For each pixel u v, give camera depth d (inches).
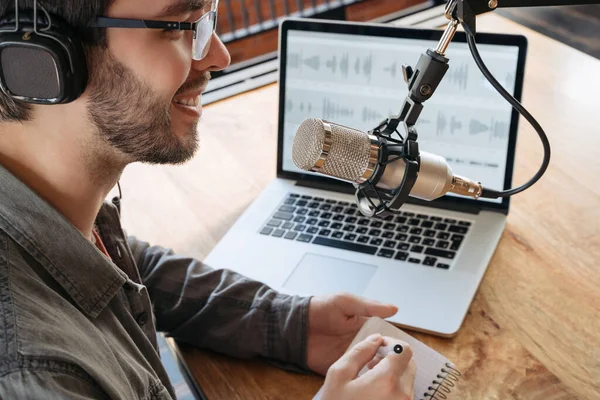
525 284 43.0
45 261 29.9
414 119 29.7
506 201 47.8
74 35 28.1
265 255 46.5
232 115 62.2
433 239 46.3
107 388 27.0
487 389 36.9
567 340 39.2
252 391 38.8
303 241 47.3
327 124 29.6
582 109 57.8
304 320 39.8
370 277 44.0
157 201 52.9
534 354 38.6
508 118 47.9
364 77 51.0
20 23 27.5
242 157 56.9
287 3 99.9
